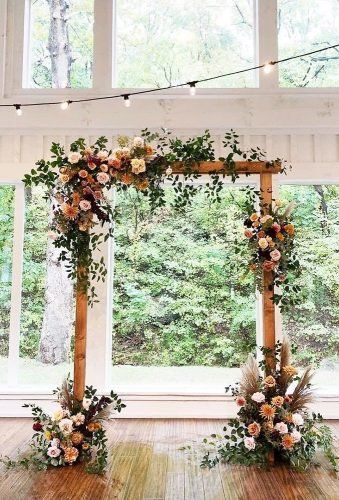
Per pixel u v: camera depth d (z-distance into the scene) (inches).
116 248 180.5
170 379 174.9
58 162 127.0
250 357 128.6
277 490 104.2
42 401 166.9
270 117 173.6
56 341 176.4
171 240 181.3
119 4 190.2
